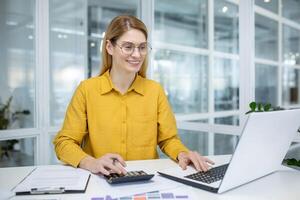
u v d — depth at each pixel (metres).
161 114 1.51
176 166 1.22
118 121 1.43
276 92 2.39
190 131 2.67
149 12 3.00
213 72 2.82
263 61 2.29
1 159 2.56
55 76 2.82
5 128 2.56
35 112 2.62
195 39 3.06
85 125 1.44
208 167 1.14
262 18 2.28
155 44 3.04
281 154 1.09
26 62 2.63
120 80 1.43
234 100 2.46
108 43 1.39
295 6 2.29
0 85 2.57
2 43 2.57
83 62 3.00
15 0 2.59
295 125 1.04
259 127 0.86
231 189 0.95
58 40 2.82
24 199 0.87
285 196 0.90
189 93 3.03
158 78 3.09
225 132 2.34
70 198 0.88
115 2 3.16
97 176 1.08
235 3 2.51
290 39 2.35
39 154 2.61
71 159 1.22
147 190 0.94
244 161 0.90
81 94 1.45
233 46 2.54
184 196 0.89
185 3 3.15
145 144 1.46
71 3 2.90
